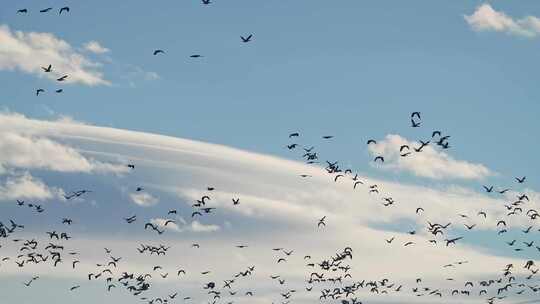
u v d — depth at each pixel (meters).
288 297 158.38
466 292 156.50
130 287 152.75
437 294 156.00
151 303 155.38
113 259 152.00
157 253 153.50
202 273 156.88
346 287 156.75
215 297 156.50
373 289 156.50
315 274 160.00
